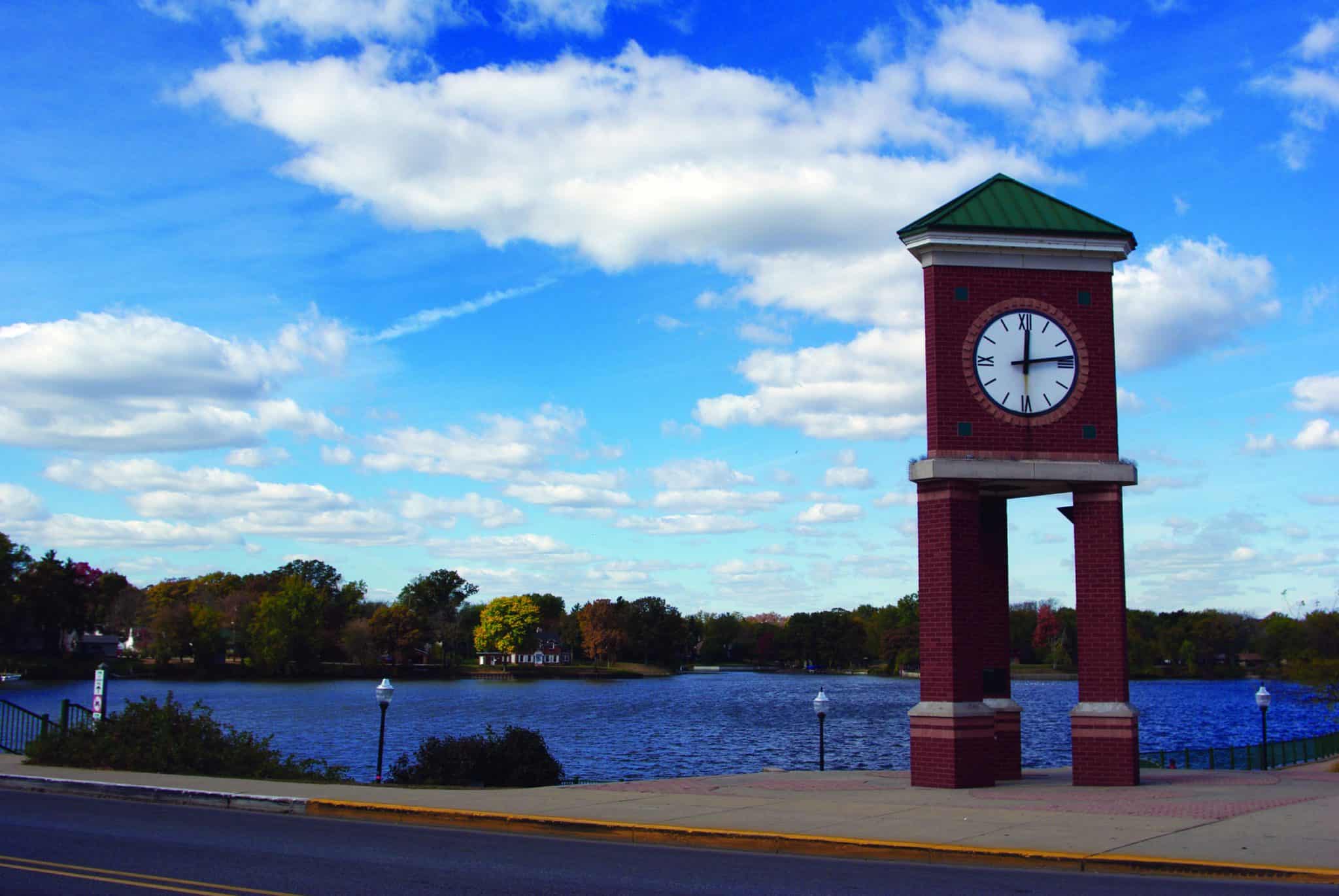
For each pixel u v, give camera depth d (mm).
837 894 12555
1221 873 13516
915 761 23156
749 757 59906
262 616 164000
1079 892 12617
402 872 13719
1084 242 24406
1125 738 23172
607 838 17203
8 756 28672
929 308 24203
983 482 23750
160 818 18719
